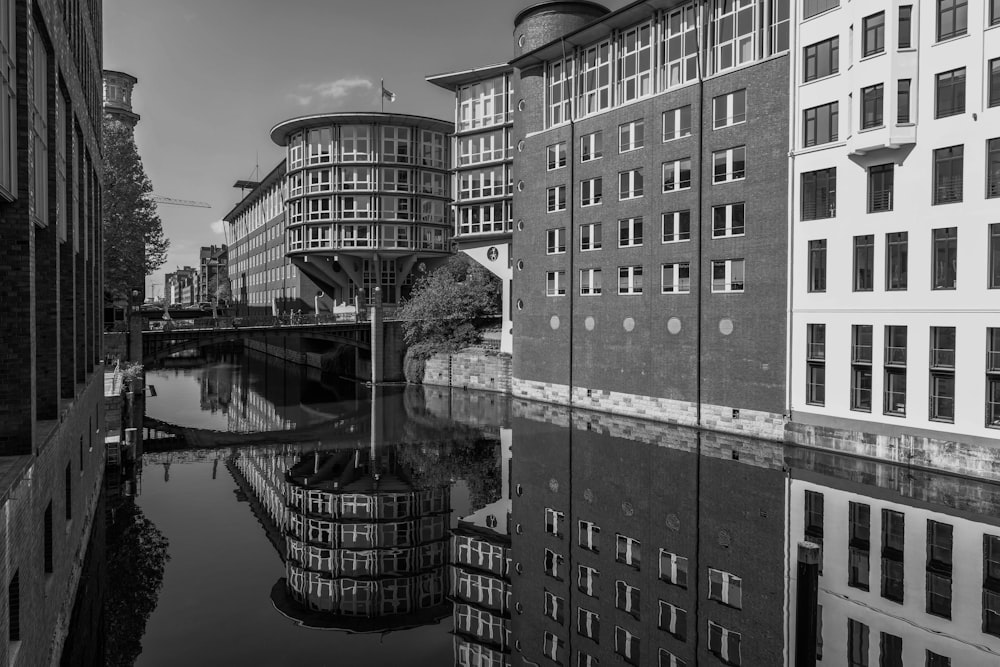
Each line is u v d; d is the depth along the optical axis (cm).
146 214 5081
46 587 1097
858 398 2717
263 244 9769
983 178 2314
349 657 1333
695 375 3347
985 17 2300
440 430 3606
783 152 2977
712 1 3338
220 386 5591
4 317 1035
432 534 2072
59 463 1260
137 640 1371
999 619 1378
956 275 2386
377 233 6619
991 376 2297
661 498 2280
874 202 2650
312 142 6694
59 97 1558
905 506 2053
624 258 3769
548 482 2577
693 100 3353
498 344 5284
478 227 5222
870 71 2561
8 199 1021
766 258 3039
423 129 6744
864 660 1224
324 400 4747
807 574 1073
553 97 4303
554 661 1307
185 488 2548
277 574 1747
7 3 1006
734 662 1255
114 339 4669
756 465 2612
